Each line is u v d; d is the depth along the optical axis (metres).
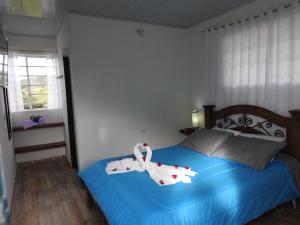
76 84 3.42
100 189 2.20
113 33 3.64
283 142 2.59
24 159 4.64
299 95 2.62
